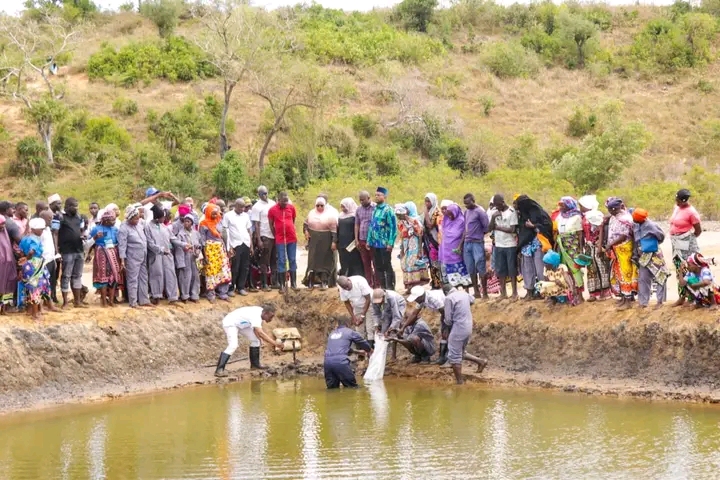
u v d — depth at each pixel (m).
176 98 42.81
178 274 17.14
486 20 59.78
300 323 17.91
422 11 57.16
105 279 16.00
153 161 36.09
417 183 36.09
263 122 40.31
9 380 13.84
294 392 14.82
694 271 13.46
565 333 14.79
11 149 36.56
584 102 49.66
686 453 10.58
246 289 18.39
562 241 14.94
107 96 41.91
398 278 20.45
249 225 17.97
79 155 36.38
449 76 50.38
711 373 13.04
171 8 51.56
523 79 51.56
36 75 43.62
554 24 58.28
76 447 11.58
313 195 33.97
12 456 11.19
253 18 38.81
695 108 49.50
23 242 14.52
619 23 59.75
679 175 38.78
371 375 15.67
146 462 10.88
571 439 11.38
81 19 51.16
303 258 24.52
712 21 57.19
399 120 42.47
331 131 39.88
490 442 11.41
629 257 14.30
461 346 14.85
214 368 16.39
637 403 12.95
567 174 37.59
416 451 11.12
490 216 16.25
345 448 11.34
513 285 15.79
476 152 41.34
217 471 10.50
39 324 14.64
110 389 14.80
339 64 48.53
